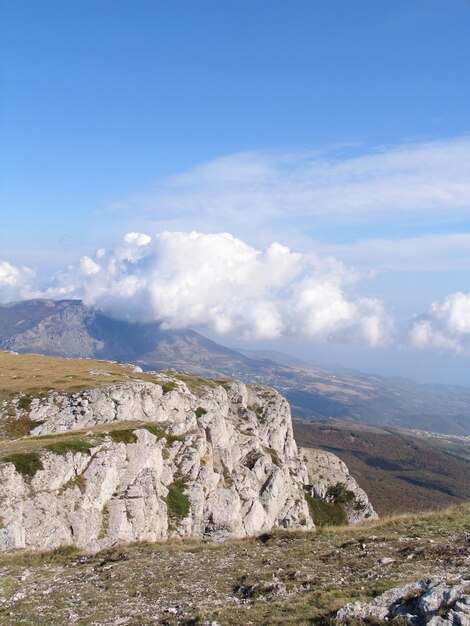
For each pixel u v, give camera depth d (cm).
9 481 4822
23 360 12131
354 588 2312
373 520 4212
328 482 15088
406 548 2931
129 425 7494
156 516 6097
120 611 2475
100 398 8506
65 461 5469
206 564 3262
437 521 3706
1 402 8350
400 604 1994
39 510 4803
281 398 17325
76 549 4231
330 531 3900
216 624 2120
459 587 1914
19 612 2567
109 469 5872
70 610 2541
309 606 2188
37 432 7719
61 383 9325
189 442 7975
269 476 10688
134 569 3238
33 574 3331
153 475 6397
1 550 4225
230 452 9750
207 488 7519
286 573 2775
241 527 7381
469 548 2750
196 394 13225
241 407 15500
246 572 2962
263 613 2206
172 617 2311
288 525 10456
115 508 5609
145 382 9562
